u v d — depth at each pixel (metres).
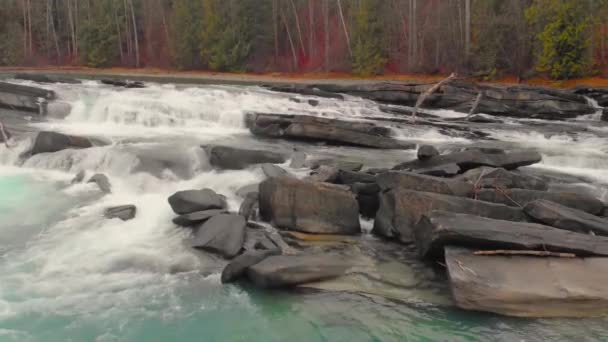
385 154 14.28
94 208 9.23
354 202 8.52
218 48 46.00
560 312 5.86
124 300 6.29
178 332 5.68
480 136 17.61
